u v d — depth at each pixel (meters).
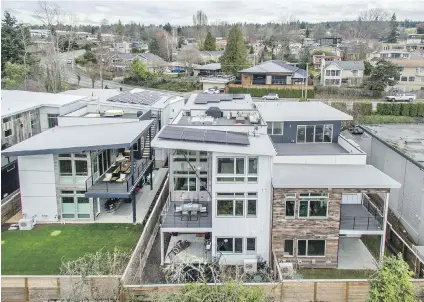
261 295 15.34
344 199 24.97
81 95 42.28
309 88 74.38
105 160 28.08
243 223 21.27
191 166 24.30
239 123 27.55
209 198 24.69
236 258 21.69
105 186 25.53
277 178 21.33
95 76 88.25
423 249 20.50
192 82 84.62
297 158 25.69
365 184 20.44
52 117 35.78
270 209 21.12
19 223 24.88
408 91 78.38
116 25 177.88
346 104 61.34
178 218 22.61
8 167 29.16
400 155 26.42
